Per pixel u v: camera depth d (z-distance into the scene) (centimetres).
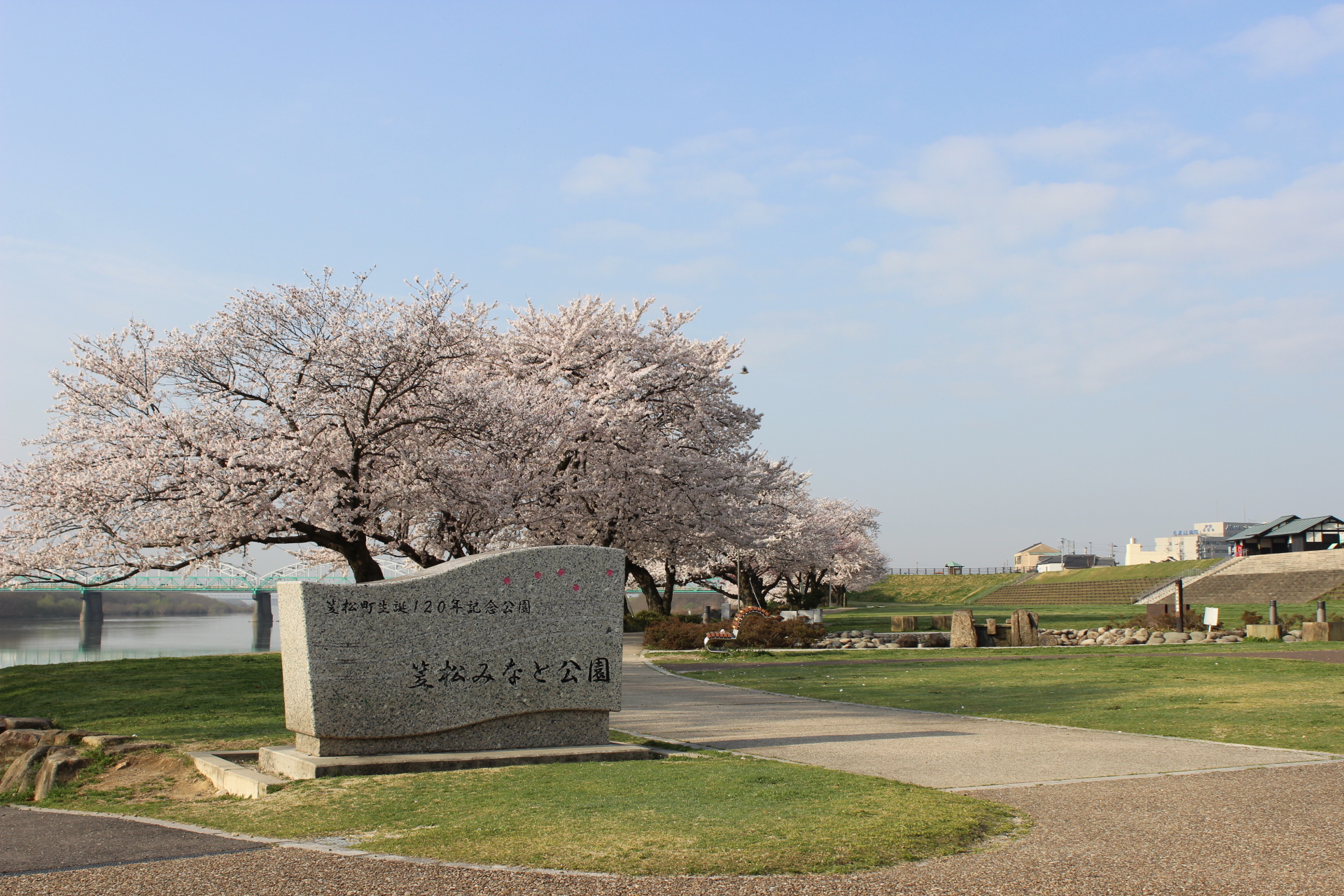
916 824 647
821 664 2266
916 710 1385
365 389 2522
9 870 586
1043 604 7731
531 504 2945
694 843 604
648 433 3409
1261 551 7781
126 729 1188
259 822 710
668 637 2912
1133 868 555
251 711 1337
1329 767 884
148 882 549
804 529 6103
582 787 786
